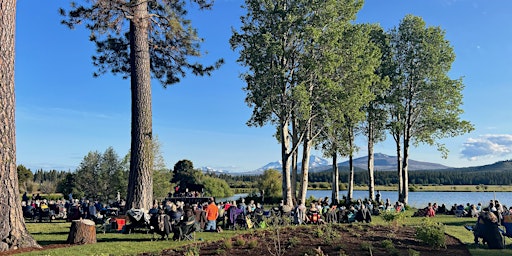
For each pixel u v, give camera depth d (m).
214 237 14.78
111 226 16.75
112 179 43.06
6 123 12.21
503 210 21.95
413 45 36.09
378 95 35.72
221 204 20.12
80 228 13.31
